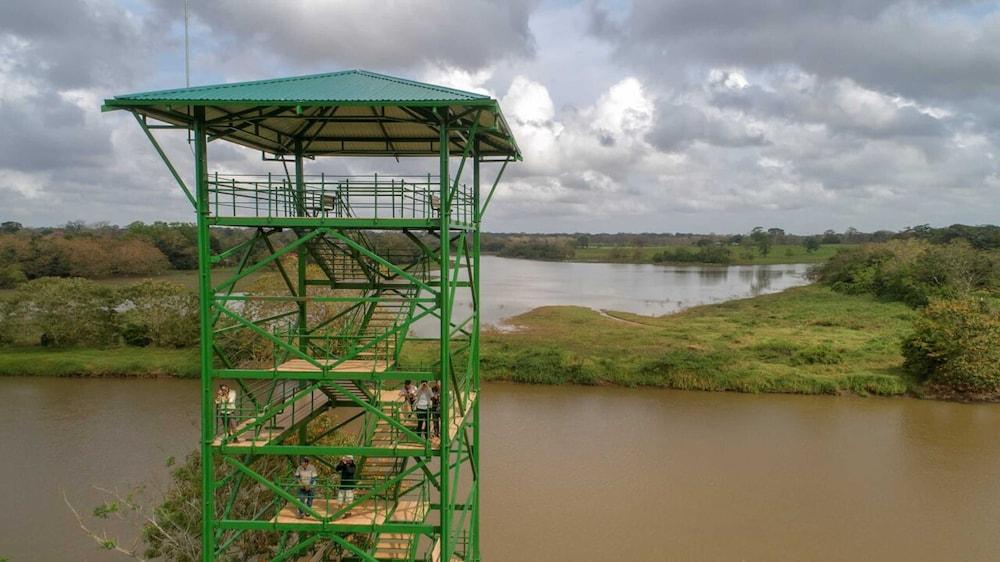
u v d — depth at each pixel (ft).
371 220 53.21
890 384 170.19
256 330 54.03
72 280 217.97
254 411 61.26
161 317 208.64
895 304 281.95
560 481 115.24
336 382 56.75
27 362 190.19
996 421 149.48
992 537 96.63
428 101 48.57
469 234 73.26
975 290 267.18
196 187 52.49
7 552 89.66
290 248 53.67
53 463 119.55
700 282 476.13
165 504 78.02
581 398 169.27
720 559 90.33
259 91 52.29
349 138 69.10
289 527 54.34
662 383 179.32
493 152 69.51
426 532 54.75
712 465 123.03
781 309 290.15
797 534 97.19
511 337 228.63
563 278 525.34
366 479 64.85
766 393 173.88
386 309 65.77
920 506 106.42
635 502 107.14
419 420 57.47
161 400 161.48
